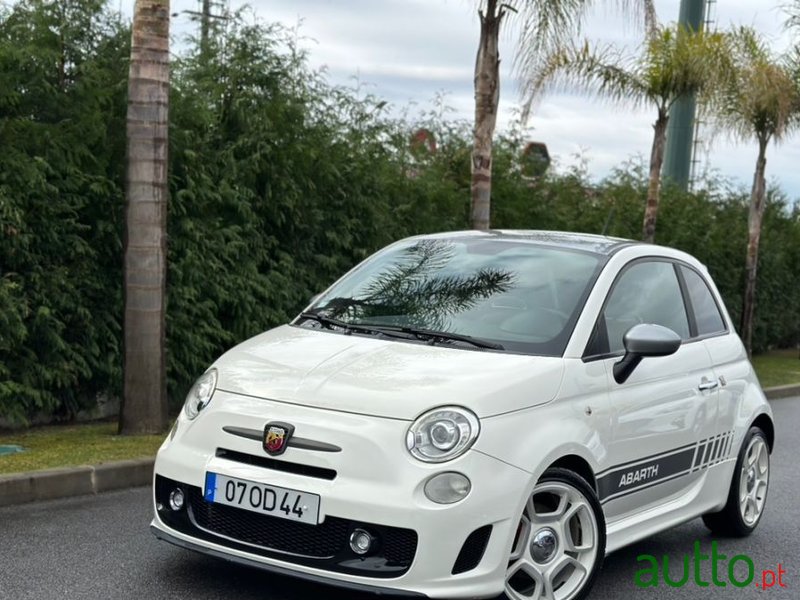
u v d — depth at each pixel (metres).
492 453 4.32
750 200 21.14
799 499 8.09
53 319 8.35
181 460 4.62
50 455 7.13
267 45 10.31
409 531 4.17
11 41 8.11
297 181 10.49
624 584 5.59
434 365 4.66
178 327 9.38
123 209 8.11
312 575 4.27
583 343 5.09
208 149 9.81
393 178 12.12
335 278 11.12
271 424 4.40
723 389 6.25
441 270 5.76
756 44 18.19
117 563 5.26
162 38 7.95
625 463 5.21
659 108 15.80
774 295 22.72
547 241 5.95
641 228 18.27
